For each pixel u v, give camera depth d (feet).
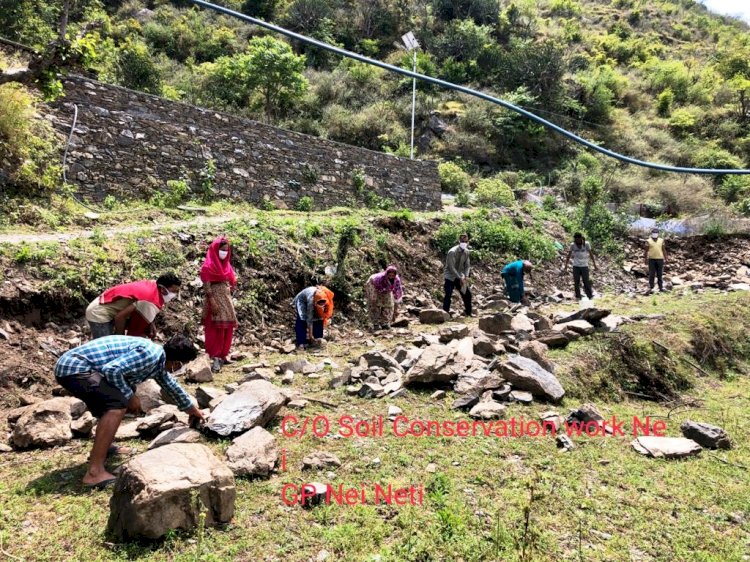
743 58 173.37
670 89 163.63
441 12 186.39
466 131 123.24
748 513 12.69
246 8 159.43
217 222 34.17
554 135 132.16
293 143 51.11
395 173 60.75
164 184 41.34
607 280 53.26
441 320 31.58
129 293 15.93
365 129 114.93
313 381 20.53
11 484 12.42
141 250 27.53
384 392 18.92
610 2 251.80
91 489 12.12
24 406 17.69
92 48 18.99
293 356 24.64
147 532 10.01
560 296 42.39
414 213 49.24
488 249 47.52
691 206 98.68
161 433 14.37
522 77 139.03
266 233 33.35
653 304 34.73
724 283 43.01
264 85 105.50
